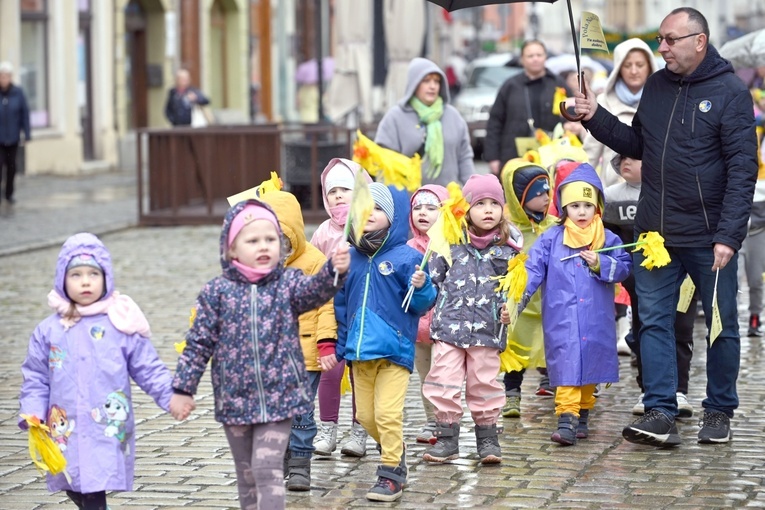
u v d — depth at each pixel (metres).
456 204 9.91
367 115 27.97
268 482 7.94
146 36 49.62
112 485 7.93
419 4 27.20
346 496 9.38
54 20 41.81
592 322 10.84
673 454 10.43
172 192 28.38
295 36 69.12
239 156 28.73
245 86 59.50
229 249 8.01
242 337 7.94
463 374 10.30
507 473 9.91
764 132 19.44
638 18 123.56
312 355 9.70
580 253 10.88
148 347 8.12
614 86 13.72
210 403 12.45
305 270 9.62
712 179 10.45
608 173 13.38
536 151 14.31
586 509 8.93
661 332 10.71
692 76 10.49
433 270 10.33
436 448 10.27
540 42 18.17
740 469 9.95
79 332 8.01
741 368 13.86
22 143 38.31
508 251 10.39
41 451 7.83
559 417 11.05
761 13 124.75
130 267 21.62
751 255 15.55
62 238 25.36
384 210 9.42
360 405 9.59
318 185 28.12
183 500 9.26
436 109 15.42
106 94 45.59
